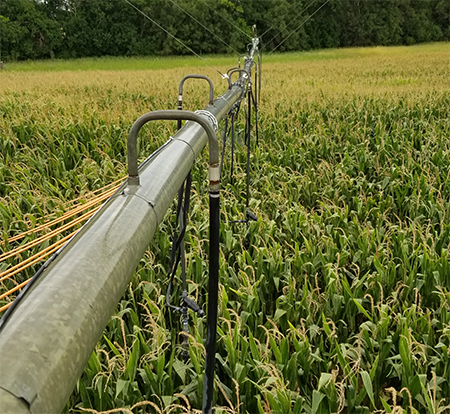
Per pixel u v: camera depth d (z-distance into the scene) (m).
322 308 3.40
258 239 4.37
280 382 2.33
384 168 6.49
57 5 50.00
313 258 4.02
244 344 2.70
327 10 54.72
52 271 0.99
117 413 2.46
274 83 19.48
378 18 57.84
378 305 3.18
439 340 2.92
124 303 3.32
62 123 9.70
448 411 2.71
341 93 13.80
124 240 1.17
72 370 0.81
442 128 9.63
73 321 0.86
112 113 10.33
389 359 2.79
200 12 38.56
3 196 6.18
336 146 8.10
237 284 3.62
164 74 25.53
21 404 0.67
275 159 7.41
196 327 2.93
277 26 46.00
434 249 4.08
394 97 12.38
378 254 3.97
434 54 41.31
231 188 5.83
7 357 0.72
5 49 45.22
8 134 8.91
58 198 5.37
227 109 3.38
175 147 1.82
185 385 2.74
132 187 1.42
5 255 1.65
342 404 2.32
